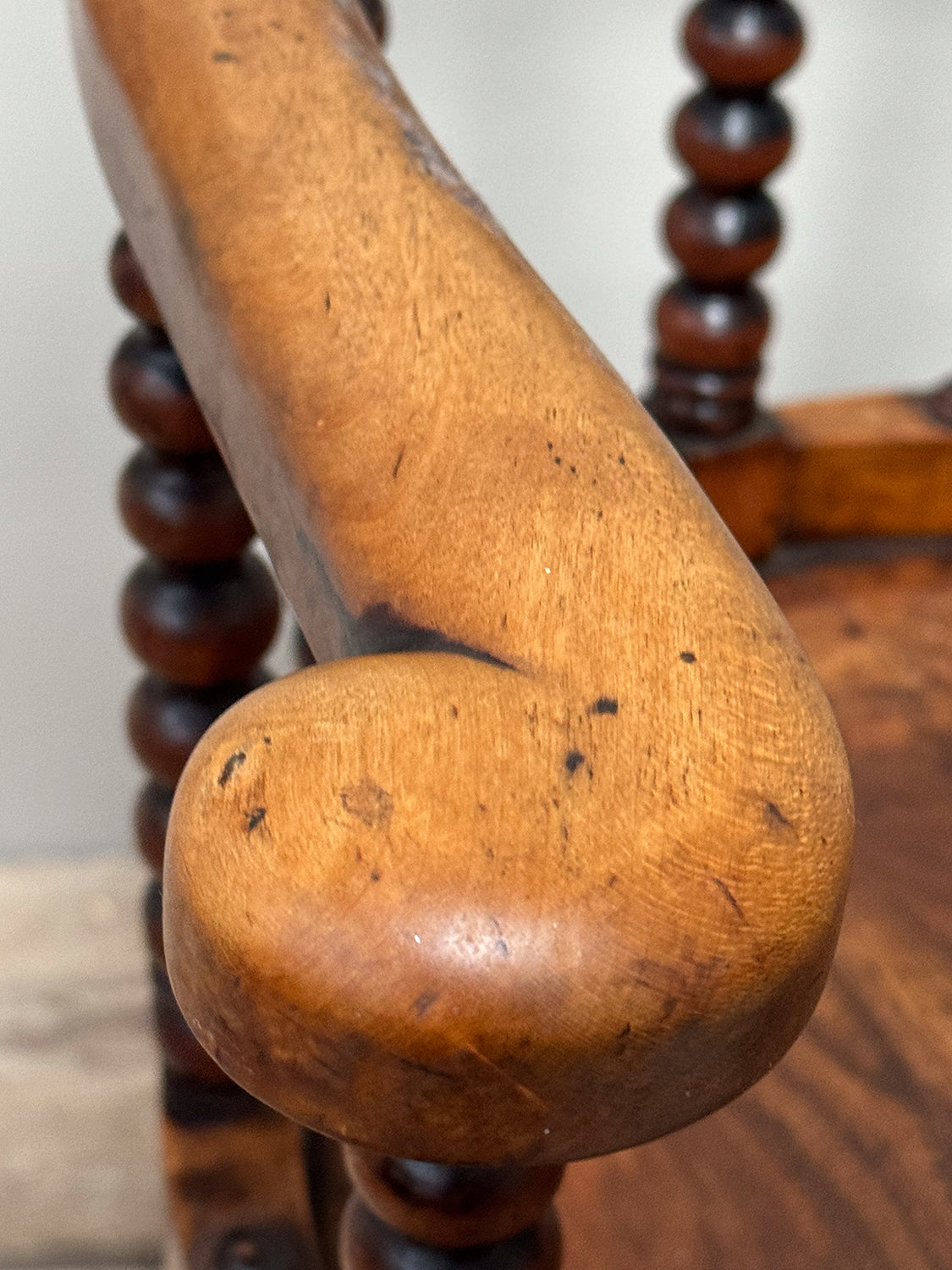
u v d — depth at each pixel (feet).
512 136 2.57
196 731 1.10
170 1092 1.21
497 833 0.45
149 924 1.14
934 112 2.61
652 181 2.63
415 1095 0.46
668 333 1.63
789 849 0.47
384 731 0.47
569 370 0.59
